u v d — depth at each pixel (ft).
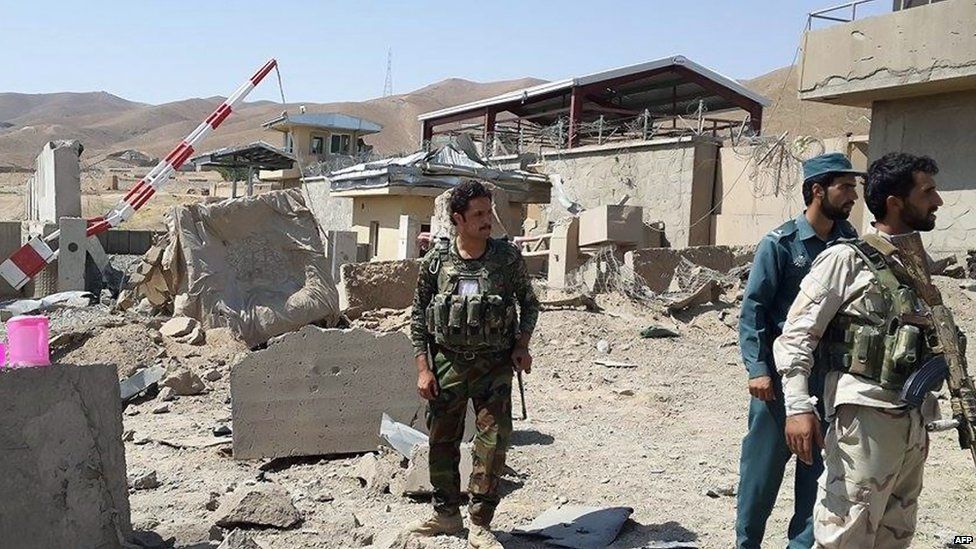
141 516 16.14
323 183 118.21
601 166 91.15
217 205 38.93
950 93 52.80
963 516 17.84
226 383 30.25
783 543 15.94
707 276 46.60
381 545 15.08
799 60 56.75
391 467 18.98
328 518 16.57
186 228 38.17
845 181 13.16
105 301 50.55
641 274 47.06
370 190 83.20
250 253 38.99
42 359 13.14
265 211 39.65
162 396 27.84
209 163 139.64
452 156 84.43
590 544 15.23
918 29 49.70
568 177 95.86
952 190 52.80
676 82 115.55
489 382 14.74
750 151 77.46
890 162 10.90
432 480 15.29
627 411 27.78
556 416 26.86
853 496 10.65
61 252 54.24
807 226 13.37
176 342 35.06
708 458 22.02
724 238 79.46
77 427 12.98
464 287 14.52
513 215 79.87
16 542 12.00
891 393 10.54
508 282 14.88
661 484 19.66
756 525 13.70
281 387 20.67
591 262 47.26
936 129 53.67
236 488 18.13
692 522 16.99
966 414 10.40
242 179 186.50
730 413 27.81
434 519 15.26
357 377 21.17
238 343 35.68
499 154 111.55
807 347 11.02
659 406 28.45
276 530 15.69
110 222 58.85
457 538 15.07
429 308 14.69
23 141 494.59
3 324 45.19
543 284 50.52
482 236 14.60
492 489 14.52
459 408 14.89
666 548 15.20
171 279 40.65
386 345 21.43
